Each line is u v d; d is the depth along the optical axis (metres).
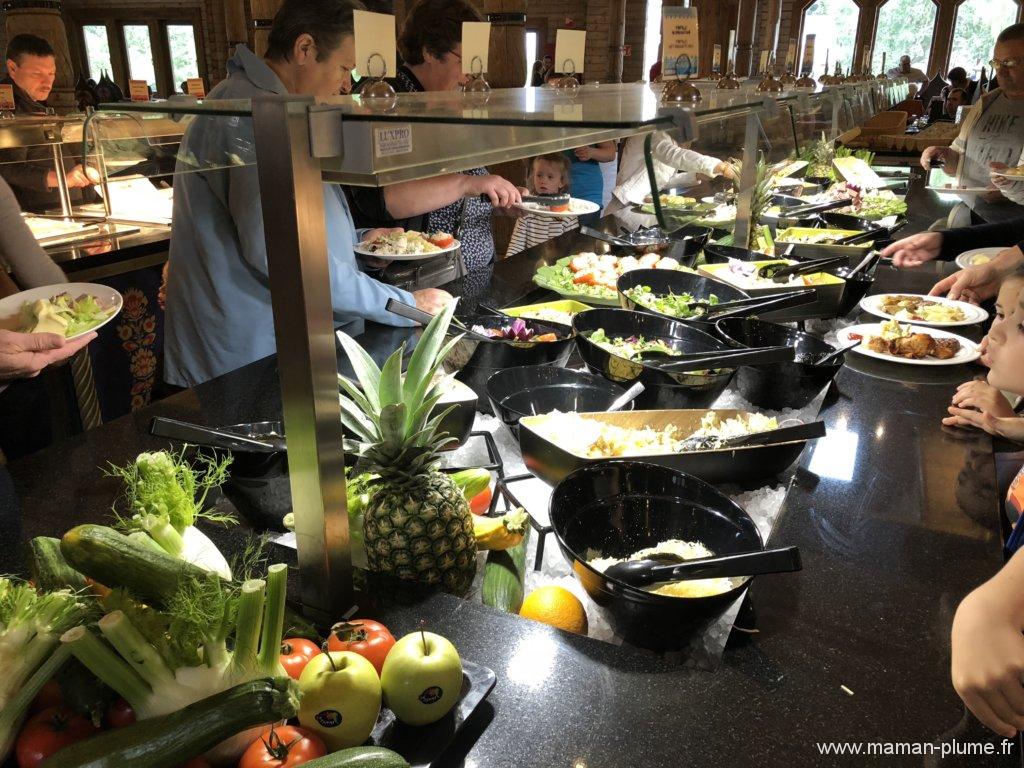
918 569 1.07
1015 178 3.18
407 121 0.81
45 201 3.45
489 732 0.78
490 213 3.17
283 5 1.96
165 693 0.65
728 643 0.91
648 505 1.08
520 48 4.10
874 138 6.23
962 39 11.97
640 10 11.41
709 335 1.69
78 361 2.88
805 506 1.22
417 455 0.95
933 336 1.96
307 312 0.79
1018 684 0.80
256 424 1.19
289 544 1.06
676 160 1.66
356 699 0.70
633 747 0.76
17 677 0.66
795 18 12.60
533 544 1.14
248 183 1.83
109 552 0.72
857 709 0.82
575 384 1.46
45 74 4.49
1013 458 1.71
